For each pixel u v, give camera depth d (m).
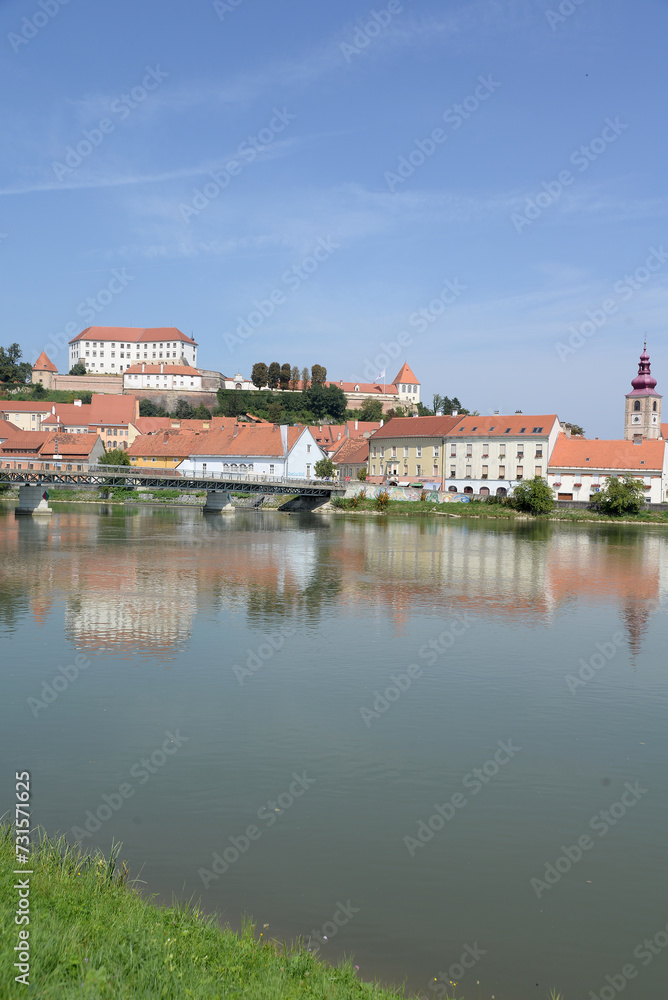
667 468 159.38
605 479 156.75
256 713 30.30
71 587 57.09
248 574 65.69
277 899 17.50
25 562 69.69
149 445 188.38
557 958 15.77
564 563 77.88
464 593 58.88
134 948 13.12
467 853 19.98
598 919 17.25
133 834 20.34
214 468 175.12
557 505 152.25
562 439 170.75
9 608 48.97
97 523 114.81
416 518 144.62
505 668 37.66
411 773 25.05
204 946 13.88
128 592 55.53
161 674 35.31
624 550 91.31
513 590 60.69
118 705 30.97
